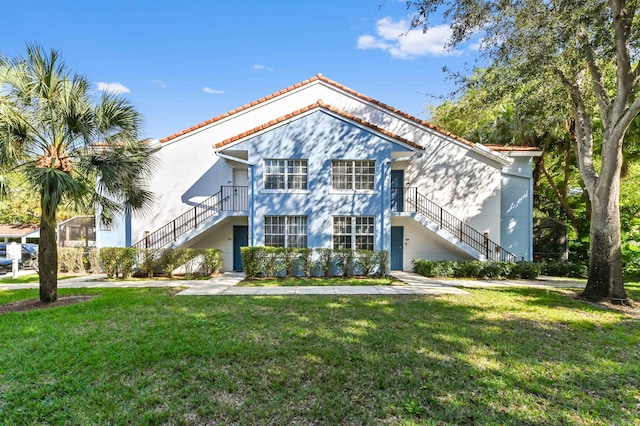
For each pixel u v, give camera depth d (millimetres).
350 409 3312
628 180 17031
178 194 14250
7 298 8656
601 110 8539
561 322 6508
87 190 8117
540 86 9945
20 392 3584
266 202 12914
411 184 14602
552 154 18938
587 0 7387
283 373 4102
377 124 14844
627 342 5387
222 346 4961
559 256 16078
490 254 14203
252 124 14742
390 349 4926
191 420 3107
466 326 6152
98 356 4539
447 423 3100
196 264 13188
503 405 3434
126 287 10477
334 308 7508
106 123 7906
